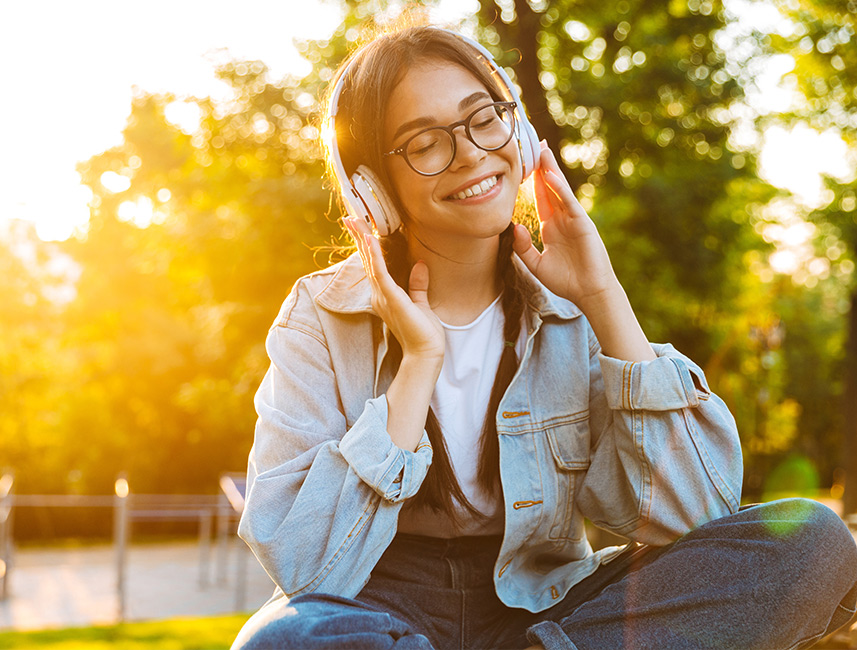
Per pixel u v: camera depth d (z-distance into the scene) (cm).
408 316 151
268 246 1236
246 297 1300
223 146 1441
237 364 1738
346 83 163
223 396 1895
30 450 2214
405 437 147
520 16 908
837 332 2877
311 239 1225
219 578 1173
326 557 141
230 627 694
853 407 1627
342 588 142
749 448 2475
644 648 135
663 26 1205
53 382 2305
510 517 159
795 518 136
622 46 1210
